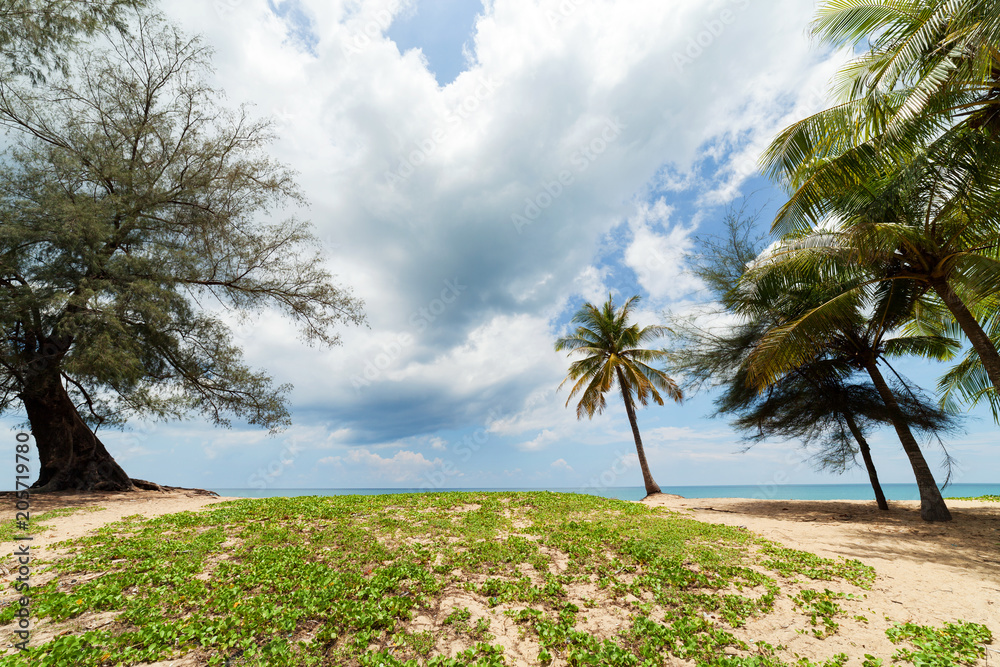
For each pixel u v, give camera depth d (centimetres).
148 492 1906
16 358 1473
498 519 1259
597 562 924
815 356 1647
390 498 1593
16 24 1577
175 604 666
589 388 2955
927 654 561
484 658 583
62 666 495
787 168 1251
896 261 1345
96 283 1483
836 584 819
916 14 1066
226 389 1969
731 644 619
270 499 1574
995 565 935
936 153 1086
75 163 1609
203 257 1936
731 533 1175
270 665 537
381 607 692
